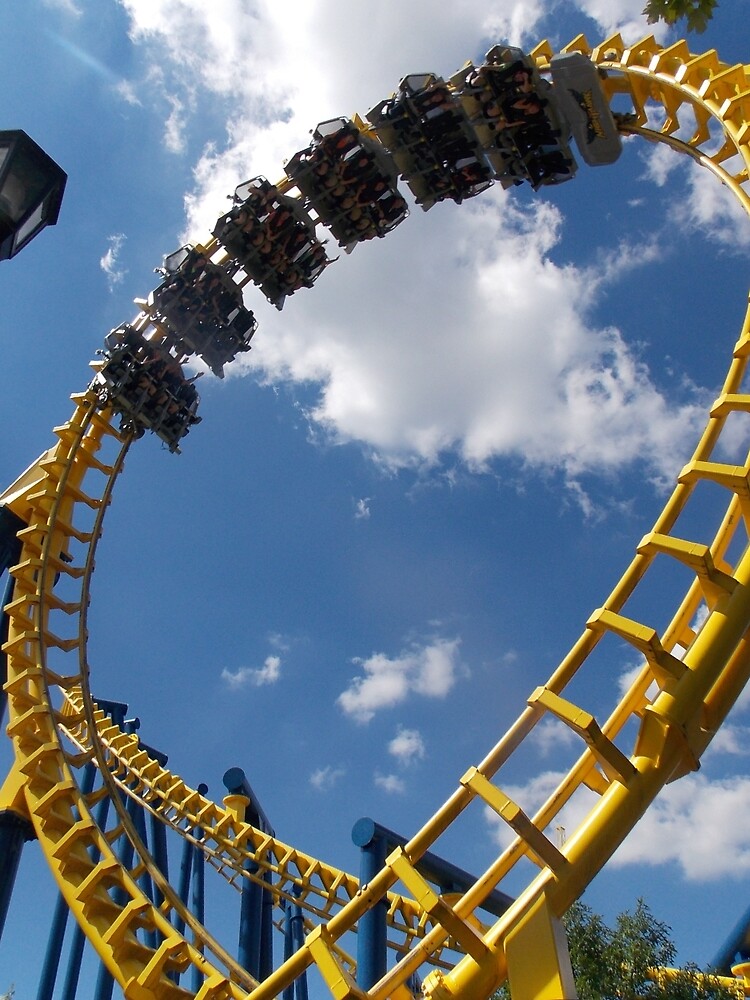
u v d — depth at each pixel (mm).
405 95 17875
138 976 11992
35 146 7508
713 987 13156
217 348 20016
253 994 9234
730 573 10789
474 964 8641
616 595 9805
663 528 10031
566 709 9078
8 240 7812
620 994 12781
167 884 15039
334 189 18938
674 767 9125
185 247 19031
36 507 18016
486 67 17094
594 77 16469
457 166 18875
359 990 8930
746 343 10961
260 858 23906
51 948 20781
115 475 19156
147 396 19156
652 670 9492
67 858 14023
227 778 25766
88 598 18062
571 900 8531
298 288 20141
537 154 18203
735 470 9859
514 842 9742
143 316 19641
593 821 8812
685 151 15727
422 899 8797
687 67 15359
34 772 15281
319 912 23188
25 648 17031
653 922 13531
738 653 9703
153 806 26016
